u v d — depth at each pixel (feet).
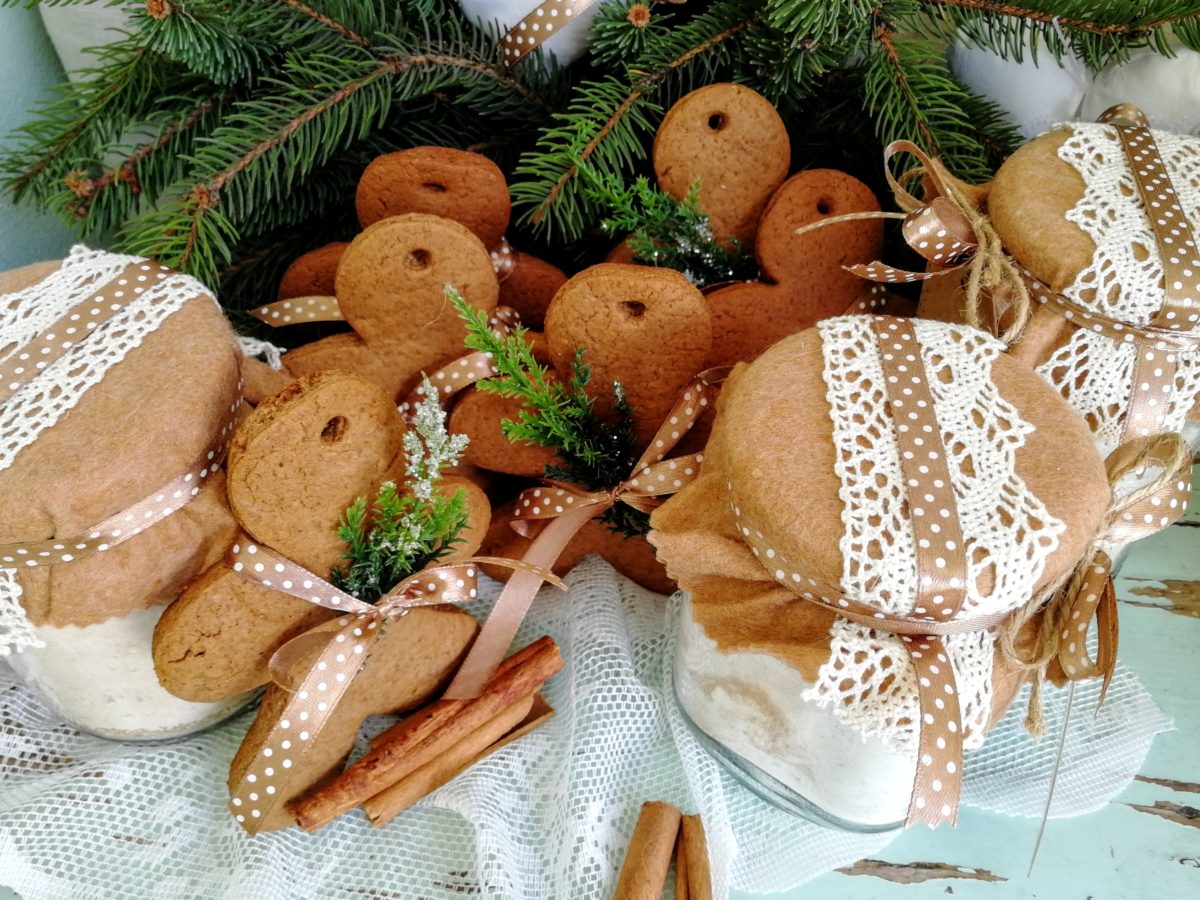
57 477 0.80
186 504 0.86
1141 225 0.88
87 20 1.17
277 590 0.88
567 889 0.91
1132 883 0.92
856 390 0.84
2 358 0.86
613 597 1.09
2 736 1.01
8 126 1.21
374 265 0.99
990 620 0.80
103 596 0.84
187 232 1.03
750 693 0.87
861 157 1.17
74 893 0.92
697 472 0.97
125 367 0.86
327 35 1.07
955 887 0.92
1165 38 1.04
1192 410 0.92
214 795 0.98
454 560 0.97
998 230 0.91
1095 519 0.79
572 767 0.97
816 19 0.94
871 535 0.77
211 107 1.12
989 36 1.07
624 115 1.07
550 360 1.01
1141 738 1.00
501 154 1.20
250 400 0.96
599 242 1.20
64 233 1.29
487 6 1.06
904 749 0.81
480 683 0.99
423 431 0.88
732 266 1.07
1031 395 0.84
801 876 0.93
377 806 0.93
